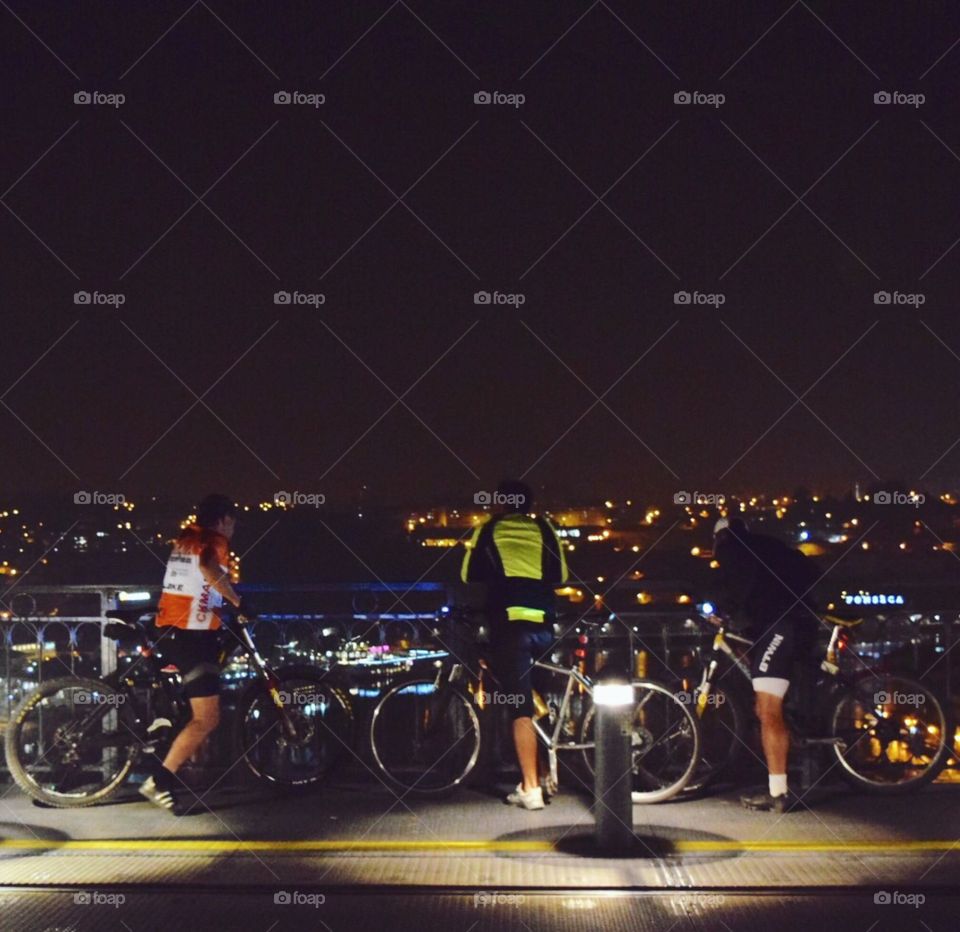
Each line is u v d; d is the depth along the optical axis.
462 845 7.59
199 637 8.40
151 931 6.12
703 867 7.10
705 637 9.26
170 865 7.20
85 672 9.83
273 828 8.01
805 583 8.41
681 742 8.74
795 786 9.05
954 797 8.66
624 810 7.46
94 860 7.31
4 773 9.59
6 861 7.30
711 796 8.81
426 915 6.35
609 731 7.50
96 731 8.60
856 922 6.18
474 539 8.74
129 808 8.59
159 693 8.96
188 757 8.45
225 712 10.44
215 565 8.41
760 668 8.36
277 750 9.18
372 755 8.98
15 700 9.78
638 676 8.98
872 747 8.95
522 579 8.57
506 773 9.46
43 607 9.97
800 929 6.09
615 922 6.21
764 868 7.06
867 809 8.37
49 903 6.55
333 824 8.10
